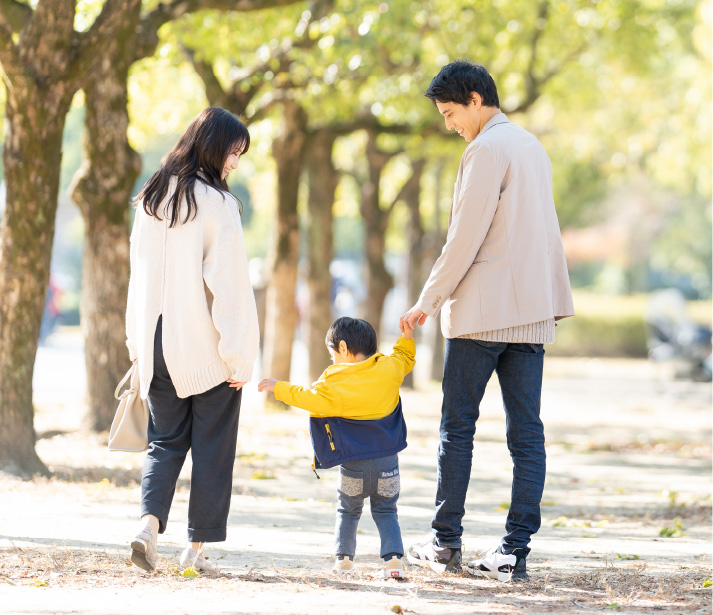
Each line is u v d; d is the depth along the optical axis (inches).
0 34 591.2
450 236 368.2
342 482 374.0
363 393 366.9
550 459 934.4
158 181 354.0
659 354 1957.4
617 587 364.2
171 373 348.5
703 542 510.9
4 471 616.7
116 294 871.1
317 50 1056.2
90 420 871.1
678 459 962.1
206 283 349.7
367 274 1626.5
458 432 378.9
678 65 1822.1
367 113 1381.6
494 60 1417.3
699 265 4379.9
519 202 369.7
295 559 408.8
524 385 376.2
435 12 1239.5
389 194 2027.6
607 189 3083.2
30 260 637.3
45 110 623.5
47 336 2425.0
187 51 1078.4
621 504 665.0
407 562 407.8
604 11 1400.1
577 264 4473.4
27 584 332.5
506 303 366.6
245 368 352.2
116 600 310.0
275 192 1289.4
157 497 348.5
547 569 405.1
